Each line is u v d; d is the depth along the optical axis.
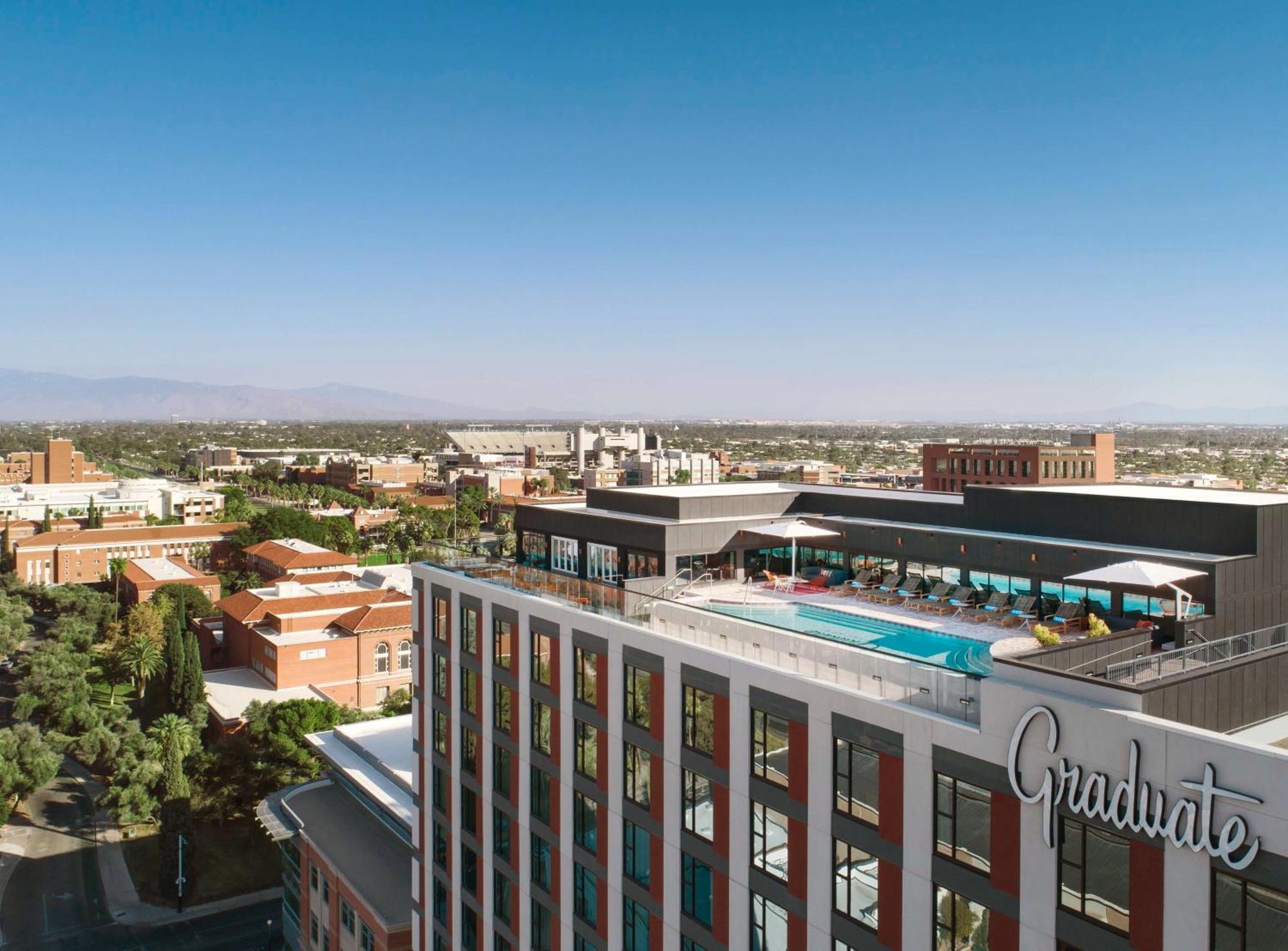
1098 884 15.91
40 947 61.62
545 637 31.00
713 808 24.14
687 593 38.50
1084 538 33.62
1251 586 27.66
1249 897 13.78
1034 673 17.36
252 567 162.88
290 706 78.81
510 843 33.53
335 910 49.19
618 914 27.83
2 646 114.56
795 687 21.55
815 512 45.84
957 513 38.94
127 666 109.25
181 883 67.19
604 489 47.41
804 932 21.58
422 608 39.72
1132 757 15.18
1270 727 18.33
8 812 75.62
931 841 18.70
